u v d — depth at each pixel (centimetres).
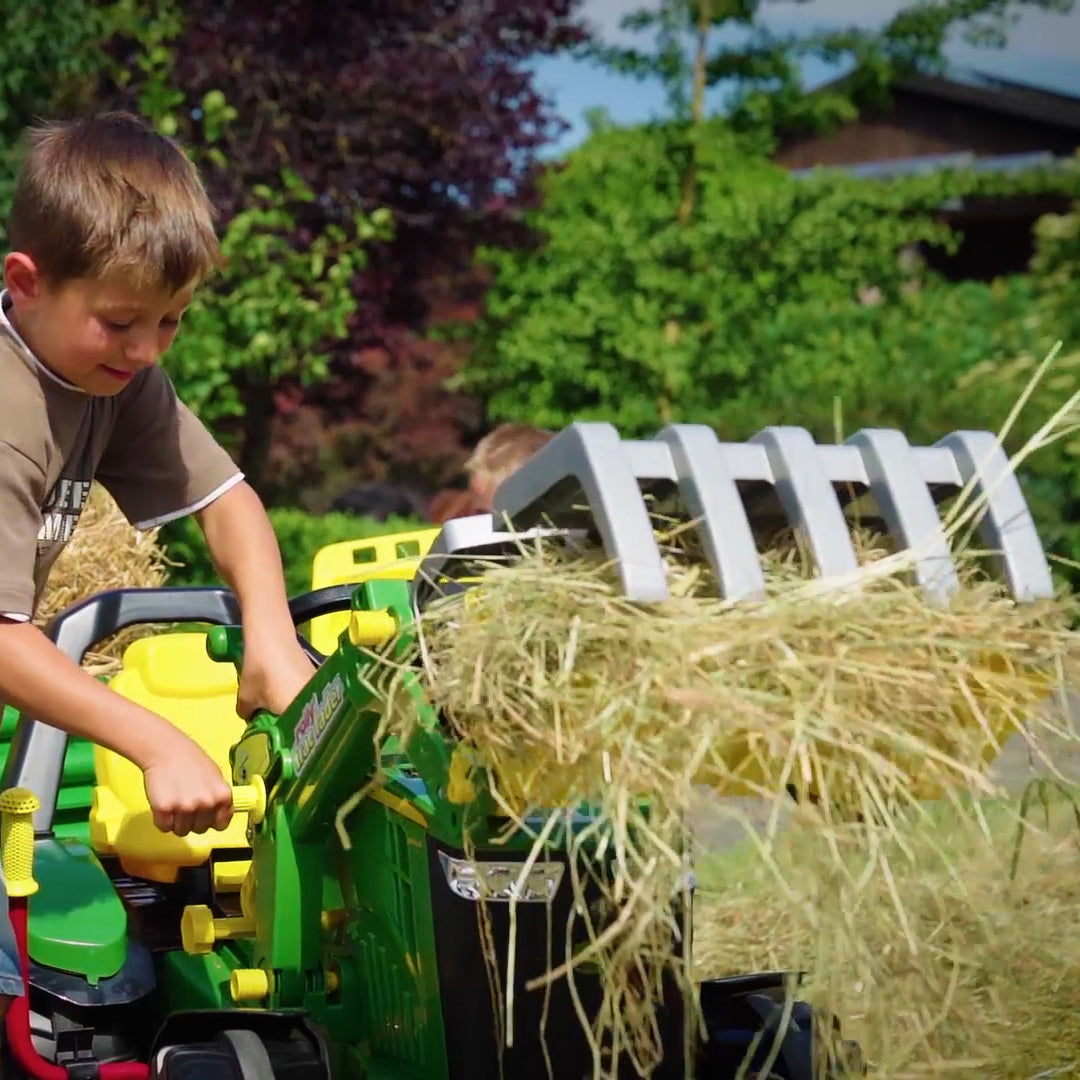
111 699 239
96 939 265
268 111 1014
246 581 286
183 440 287
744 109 1272
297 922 252
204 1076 224
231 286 913
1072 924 261
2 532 238
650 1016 205
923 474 219
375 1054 250
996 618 209
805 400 1062
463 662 200
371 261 1117
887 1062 229
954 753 211
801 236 1182
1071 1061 263
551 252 1221
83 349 242
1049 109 1639
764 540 223
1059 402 850
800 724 194
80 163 239
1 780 306
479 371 1305
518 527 218
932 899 240
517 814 209
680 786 192
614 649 196
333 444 1495
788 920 307
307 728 244
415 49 1085
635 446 206
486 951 214
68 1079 250
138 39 926
